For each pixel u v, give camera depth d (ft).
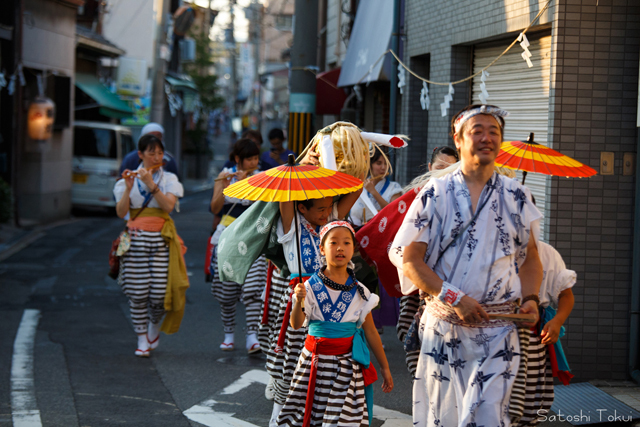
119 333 23.67
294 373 13.01
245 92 182.91
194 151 108.88
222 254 15.06
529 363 12.46
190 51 111.45
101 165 59.62
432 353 10.94
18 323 24.53
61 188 56.39
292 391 12.83
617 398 17.01
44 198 53.36
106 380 18.65
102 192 59.62
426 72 30.50
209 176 113.19
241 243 14.76
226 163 22.85
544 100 20.08
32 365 19.75
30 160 52.21
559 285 12.58
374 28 35.78
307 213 14.01
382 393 17.85
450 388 10.82
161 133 24.99
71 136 58.59
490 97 23.86
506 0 21.08
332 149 14.30
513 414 11.14
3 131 49.06
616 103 17.80
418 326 11.87
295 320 12.47
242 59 181.98
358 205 19.72
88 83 68.85
